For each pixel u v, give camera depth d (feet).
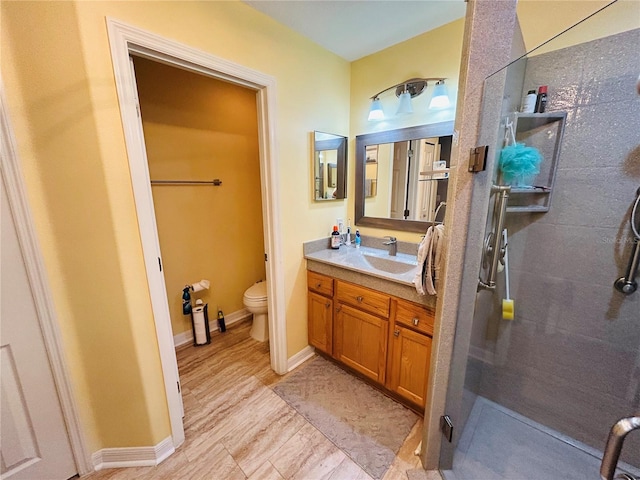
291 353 6.76
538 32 4.12
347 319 6.10
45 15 3.00
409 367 5.16
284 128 5.67
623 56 3.44
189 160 7.48
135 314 4.01
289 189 6.03
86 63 3.23
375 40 5.98
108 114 3.45
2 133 3.05
